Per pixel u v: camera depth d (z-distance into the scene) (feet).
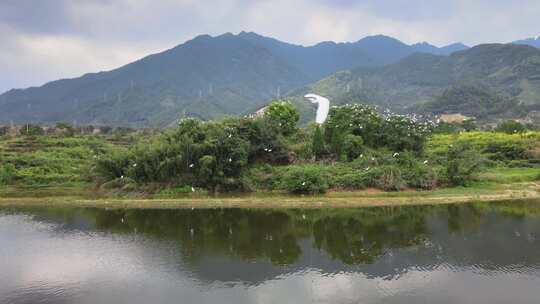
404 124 155.63
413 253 83.92
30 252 86.07
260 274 74.54
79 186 148.87
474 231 97.25
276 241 92.32
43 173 158.30
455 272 74.49
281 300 64.90
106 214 115.85
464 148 148.66
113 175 142.41
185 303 64.44
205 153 135.33
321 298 65.46
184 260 81.15
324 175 134.21
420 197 126.82
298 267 77.41
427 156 154.92
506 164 176.96
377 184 134.10
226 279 72.43
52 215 114.93
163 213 115.96
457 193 131.34
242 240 93.20
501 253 83.35
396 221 106.01
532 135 205.36
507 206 119.34
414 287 68.90
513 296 65.67
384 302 63.98
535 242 89.35
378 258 81.46
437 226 101.50
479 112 542.57
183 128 145.48
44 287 70.28
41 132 260.62
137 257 82.94
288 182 132.77
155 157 137.18
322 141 149.79
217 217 111.65
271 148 146.82
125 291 68.44
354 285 69.82
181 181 136.67
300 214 113.29
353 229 100.12
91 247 88.84
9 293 68.28
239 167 136.87
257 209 118.52
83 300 65.77
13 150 193.57
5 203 128.47
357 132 154.20
